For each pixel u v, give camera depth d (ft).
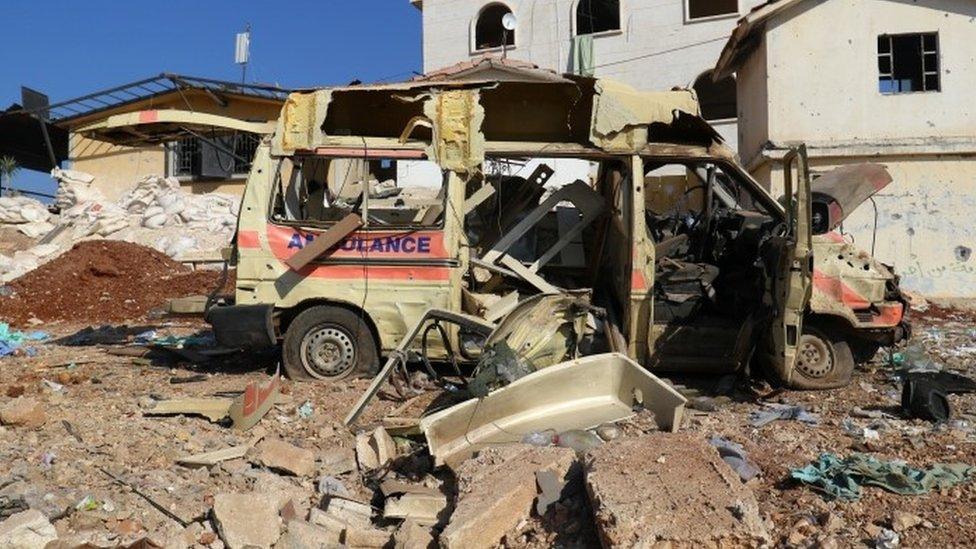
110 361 28.68
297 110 25.29
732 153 25.82
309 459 16.48
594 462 13.99
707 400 22.90
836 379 24.54
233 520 13.29
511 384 18.10
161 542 12.82
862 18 50.37
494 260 26.55
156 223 64.03
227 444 18.13
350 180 28.43
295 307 25.13
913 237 49.16
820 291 23.99
